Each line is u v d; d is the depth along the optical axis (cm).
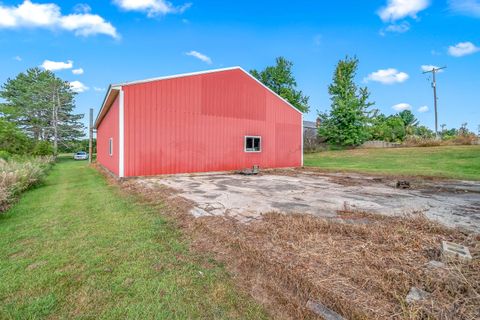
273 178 906
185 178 893
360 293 189
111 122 1091
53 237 333
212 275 236
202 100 1017
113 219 407
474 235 293
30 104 2952
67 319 180
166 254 279
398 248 260
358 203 484
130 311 188
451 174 926
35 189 722
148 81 884
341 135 2305
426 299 178
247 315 183
